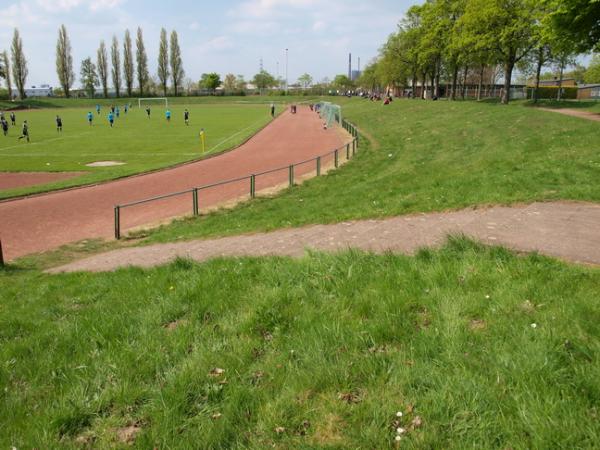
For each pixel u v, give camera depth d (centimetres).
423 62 7250
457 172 1712
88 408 385
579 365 356
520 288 508
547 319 434
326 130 5038
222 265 756
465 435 307
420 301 509
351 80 18338
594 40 3219
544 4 3422
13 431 364
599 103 4553
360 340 440
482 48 4959
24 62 12912
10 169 2902
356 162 2647
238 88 18912
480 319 465
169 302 597
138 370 436
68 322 594
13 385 443
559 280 524
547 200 1065
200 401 383
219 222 1617
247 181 2425
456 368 370
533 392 330
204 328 513
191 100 14375
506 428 304
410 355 404
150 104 13350
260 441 326
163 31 14850
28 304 759
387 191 1595
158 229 1648
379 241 889
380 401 349
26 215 1880
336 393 368
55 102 12625
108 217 1852
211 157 3322
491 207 1067
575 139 1959
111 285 781
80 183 2391
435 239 850
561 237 786
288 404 359
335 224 1150
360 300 523
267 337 484
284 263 708
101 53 14388
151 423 364
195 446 326
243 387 388
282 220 1406
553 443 285
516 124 2739
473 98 8238
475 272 570
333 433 327
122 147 3906
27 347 525
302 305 536
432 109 4588
